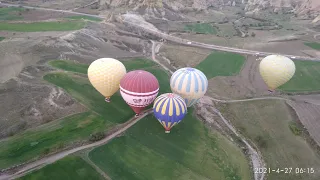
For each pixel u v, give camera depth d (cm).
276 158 4325
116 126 4716
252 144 4631
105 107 5188
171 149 4331
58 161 3875
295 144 4556
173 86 5016
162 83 6356
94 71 4866
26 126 4494
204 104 5759
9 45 7175
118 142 4362
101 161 3972
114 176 3750
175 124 4528
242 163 4184
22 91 5347
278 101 5850
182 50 8925
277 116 5331
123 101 5406
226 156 4291
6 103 4950
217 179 3856
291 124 4984
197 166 4047
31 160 3847
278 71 5781
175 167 3994
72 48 7594
